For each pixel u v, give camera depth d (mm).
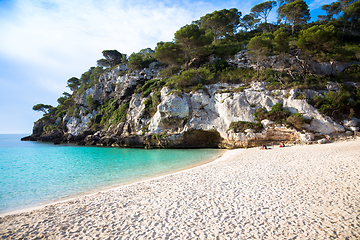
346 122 27547
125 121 50344
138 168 18438
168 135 37812
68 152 37719
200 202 7656
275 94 32312
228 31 57938
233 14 58969
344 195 7410
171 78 45125
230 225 5703
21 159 29125
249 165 14789
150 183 11281
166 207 7371
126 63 71000
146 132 41344
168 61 47781
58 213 7312
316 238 4801
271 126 29375
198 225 5801
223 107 34188
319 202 6957
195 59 49031
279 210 6531
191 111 37062
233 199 7770
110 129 53438
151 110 42844
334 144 22953
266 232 5203
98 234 5547
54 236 5516
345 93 28641
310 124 27859
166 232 5480
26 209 8773
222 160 19688
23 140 85000
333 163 12711
